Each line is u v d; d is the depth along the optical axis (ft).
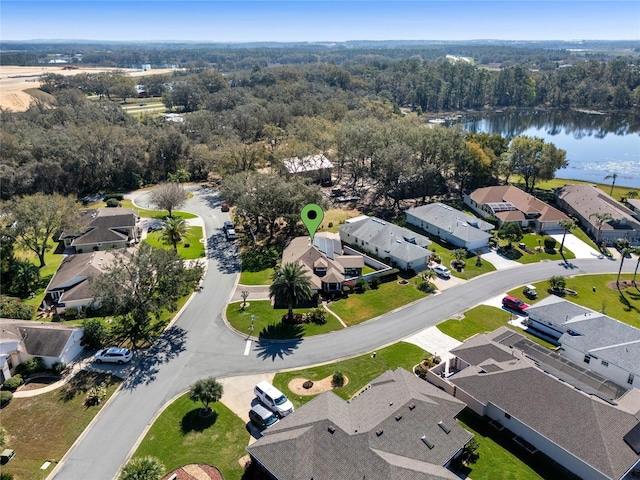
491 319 207.62
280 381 164.45
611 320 185.26
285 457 119.55
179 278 190.60
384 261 264.31
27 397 156.97
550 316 195.72
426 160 392.68
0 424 144.97
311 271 228.84
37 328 176.35
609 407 134.41
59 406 152.87
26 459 132.16
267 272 249.34
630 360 163.63
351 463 116.67
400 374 153.69
